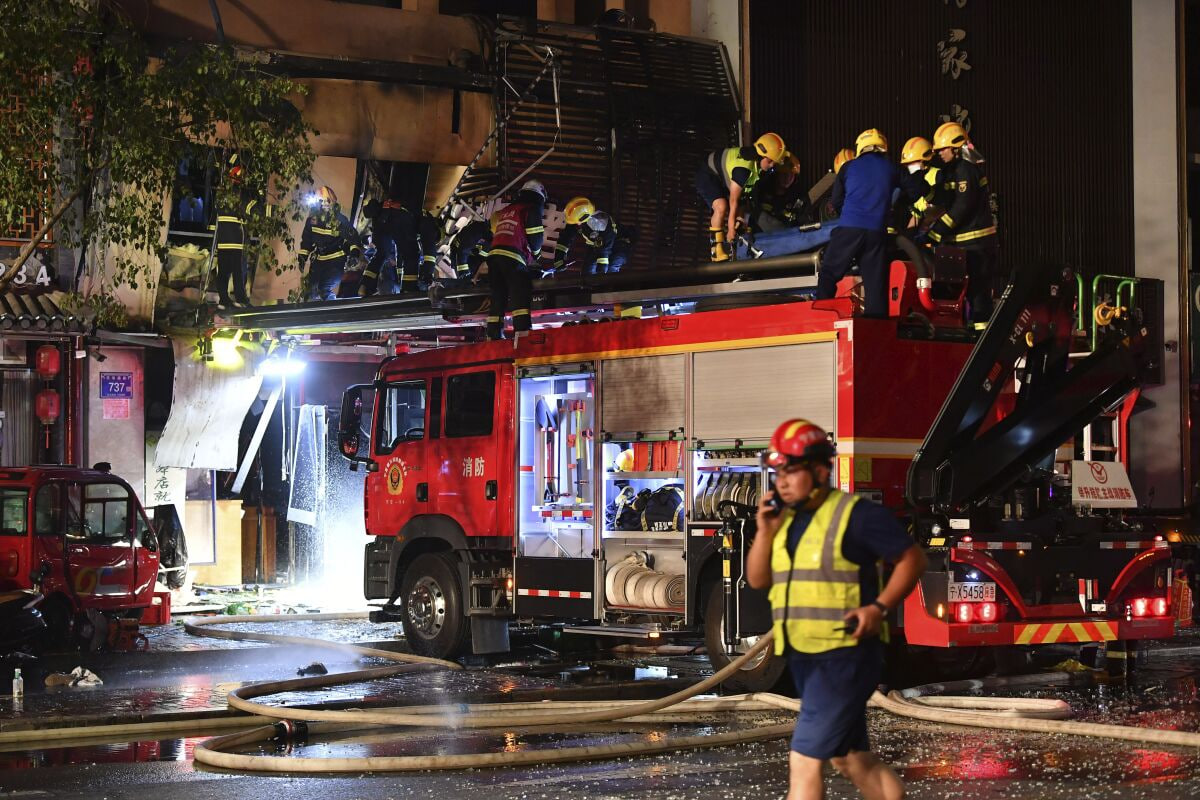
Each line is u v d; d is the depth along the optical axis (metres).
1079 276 11.56
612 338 11.89
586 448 12.25
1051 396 10.92
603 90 20.02
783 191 13.46
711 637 10.87
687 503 11.23
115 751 8.87
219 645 14.21
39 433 17.16
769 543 5.52
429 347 18.61
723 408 11.08
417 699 10.55
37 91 14.30
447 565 13.07
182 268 18.27
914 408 10.59
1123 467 11.37
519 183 19.39
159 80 14.37
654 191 20.11
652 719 9.77
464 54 19.28
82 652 13.59
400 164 19.73
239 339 17.91
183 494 18.20
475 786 7.50
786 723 9.07
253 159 15.55
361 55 19.00
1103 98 22.95
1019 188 22.31
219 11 18.25
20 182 14.10
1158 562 11.12
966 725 9.20
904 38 21.83
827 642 5.29
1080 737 8.78
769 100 20.95
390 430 14.30
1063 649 12.90
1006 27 22.38
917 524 10.34
